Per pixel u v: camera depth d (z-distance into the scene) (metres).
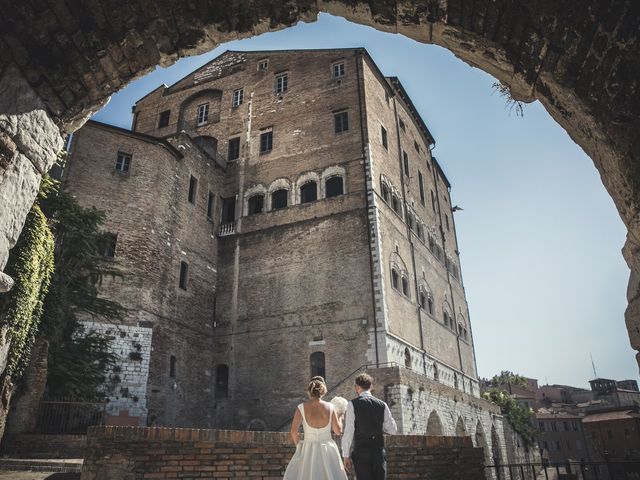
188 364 28.48
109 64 6.05
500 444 36.16
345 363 26.94
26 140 5.46
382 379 23.05
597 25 4.61
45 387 18.75
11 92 5.27
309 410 6.34
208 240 33.09
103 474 7.76
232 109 39.53
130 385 23.94
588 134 5.28
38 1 5.13
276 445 8.77
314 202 32.03
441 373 34.41
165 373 26.28
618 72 4.60
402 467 9.13
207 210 33.72
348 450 6.08
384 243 30.16
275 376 28.62
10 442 15.65
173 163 30.78
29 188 5.59
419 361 30.66
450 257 45.84
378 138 34.59
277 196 34.19
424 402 24.66
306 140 34.69
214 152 35.97
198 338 30.00
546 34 5.10
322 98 35.69
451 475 9.45
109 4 5.54
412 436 9.41
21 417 16.30
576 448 74.94
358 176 31.45
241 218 34.28
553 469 44.56
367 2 6.00
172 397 26.47
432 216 43.22
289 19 6.37
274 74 39.03
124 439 7.96
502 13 5.28
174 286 28.72
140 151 28.92
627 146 4.67
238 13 6.20
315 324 28.69
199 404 28.66
